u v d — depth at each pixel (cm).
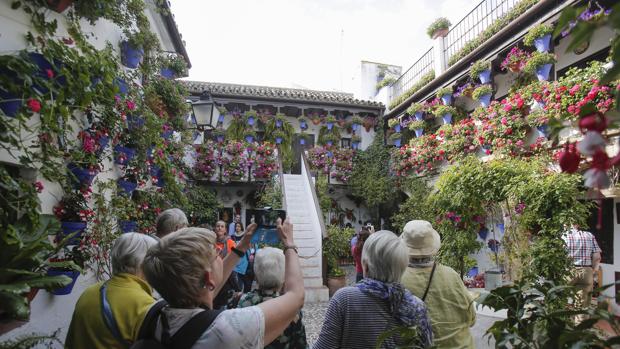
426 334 183
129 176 427
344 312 188
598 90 498
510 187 520
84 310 173
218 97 1205
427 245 232
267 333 130
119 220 398
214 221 1007
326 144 1304
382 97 1328
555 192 464
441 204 616
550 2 610
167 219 271
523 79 744
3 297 178
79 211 302
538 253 473
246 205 1287
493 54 755
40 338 209
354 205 1391
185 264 128
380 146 1262
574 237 534
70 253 300
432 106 983
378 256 194
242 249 207
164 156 493
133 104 396
